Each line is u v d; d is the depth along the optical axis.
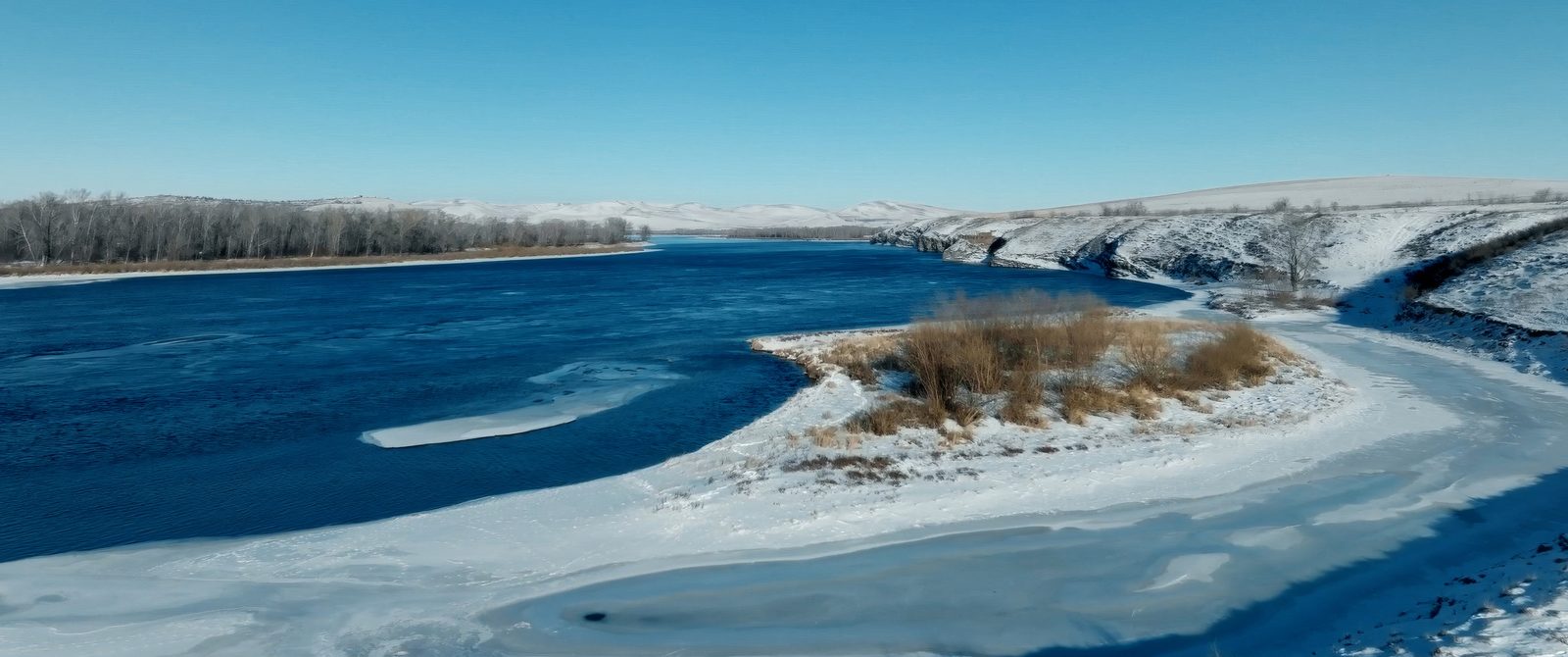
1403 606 9.18
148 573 10.82
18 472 15.73
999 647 8.83
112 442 17.88
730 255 119.94
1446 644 6.83
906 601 9.93
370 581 10.49
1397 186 138.88
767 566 10.95
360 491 14.61
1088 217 95.31
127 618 9.48
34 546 12.16
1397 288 41.38
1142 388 20.14
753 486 13.73
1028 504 13.18
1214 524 12.33
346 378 25.23
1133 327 27.70
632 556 11.24
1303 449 16.05
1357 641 7.89
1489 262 36.00
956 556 11.23
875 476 14.30
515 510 12.88
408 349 30.94
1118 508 13.03
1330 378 22.61
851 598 10.02
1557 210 50.47
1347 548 11.28
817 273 75.44
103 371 26.62
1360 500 13.23
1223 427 17.59
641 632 9.23
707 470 14.81
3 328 37.44
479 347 31.31
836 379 22.17
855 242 186.00
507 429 18.83
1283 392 20.59
